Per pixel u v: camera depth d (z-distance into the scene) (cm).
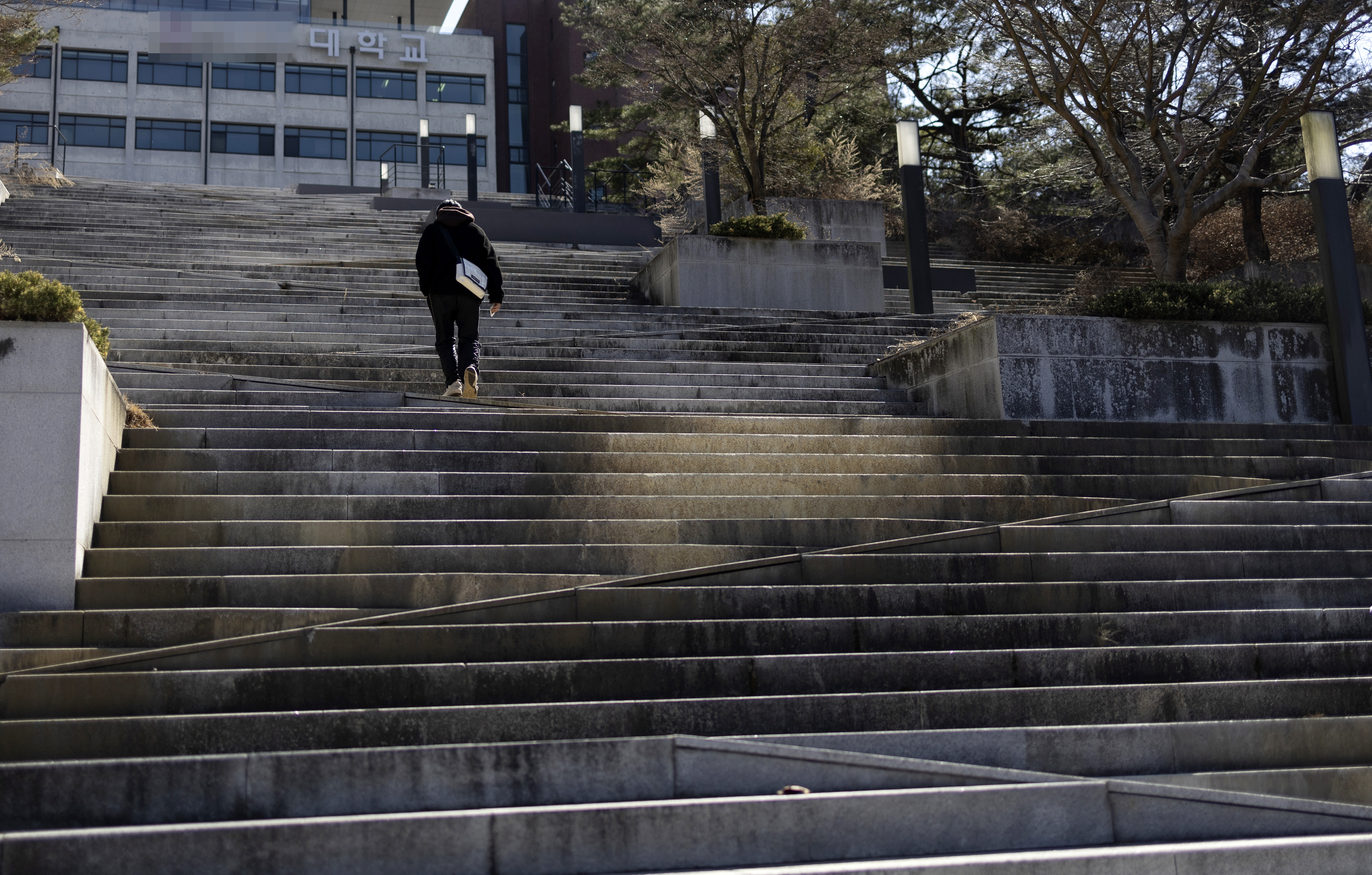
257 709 490
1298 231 2178
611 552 676
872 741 482
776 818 414
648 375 1133
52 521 607
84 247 1706
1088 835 430
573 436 848
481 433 830
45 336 628
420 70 5094
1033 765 487
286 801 421
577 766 441
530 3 5409
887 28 2320
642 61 2395
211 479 720
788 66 2342
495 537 698
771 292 1728
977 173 3123
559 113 5203
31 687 480
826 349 1363
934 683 545
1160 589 638
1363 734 518
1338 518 775
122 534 656
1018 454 926
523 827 397
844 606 609
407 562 651
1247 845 408
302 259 1778
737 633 565
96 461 663
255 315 1288
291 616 587
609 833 402
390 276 1611
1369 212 2194
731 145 2380
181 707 486
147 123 4747
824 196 2472
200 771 417
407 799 429
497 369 1140
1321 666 577
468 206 2414
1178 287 1138
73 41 4659
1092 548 707
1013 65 1941
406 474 749
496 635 545
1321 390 1151
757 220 1759
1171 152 1944
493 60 5191
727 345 1323
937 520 775
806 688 535
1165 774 493
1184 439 1004
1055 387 1072
